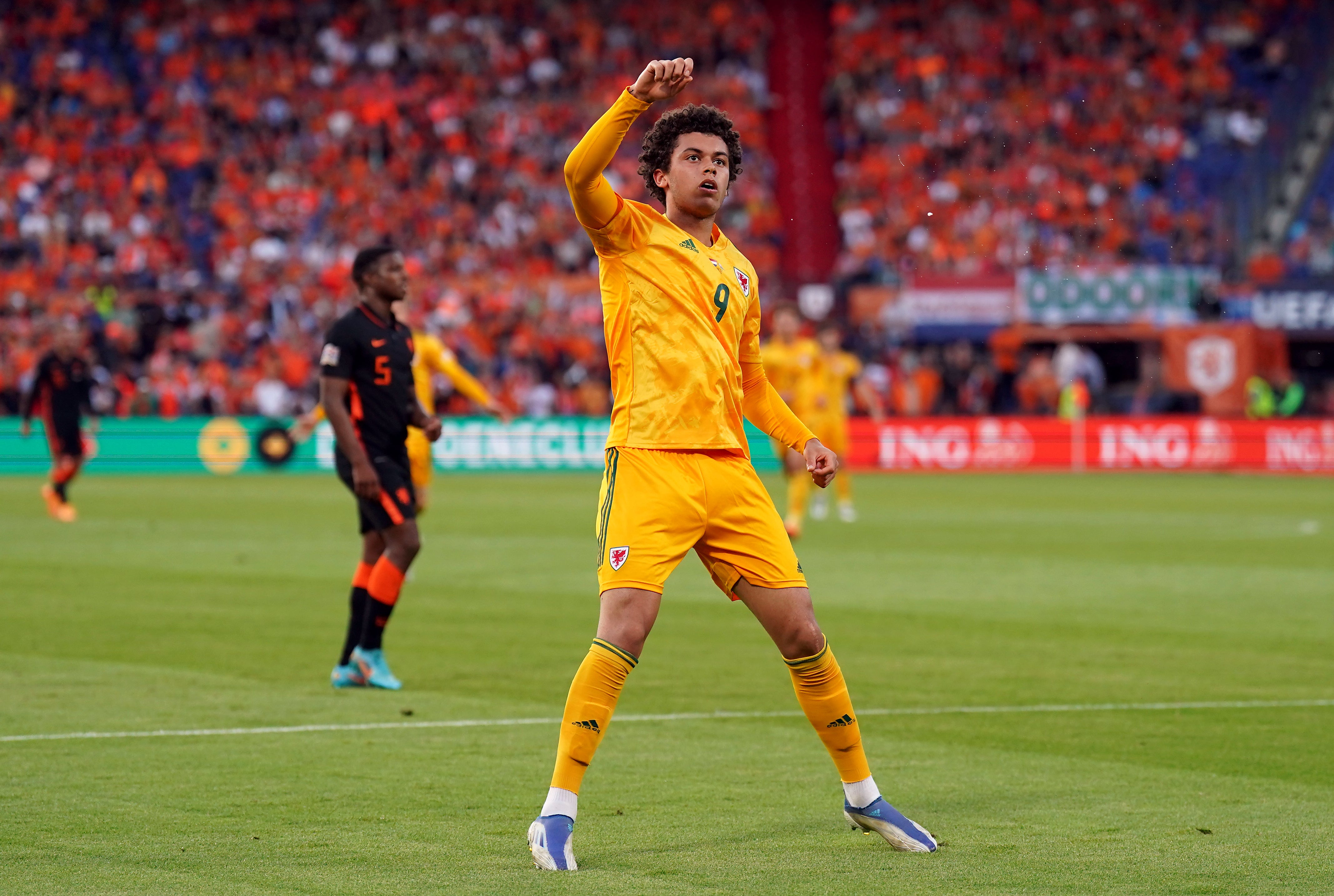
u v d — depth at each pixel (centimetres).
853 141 14025
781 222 13550
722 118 1714
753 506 1689
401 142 13200
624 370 1678
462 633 3462
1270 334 11438
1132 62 14175
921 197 13400
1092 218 13075
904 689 2755
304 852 1666
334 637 3375
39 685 2759
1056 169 13512
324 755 2188
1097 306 11506
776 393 1814
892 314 11569
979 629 3531
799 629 1677
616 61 14325
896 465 11325
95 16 13475
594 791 1980
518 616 3750
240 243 12119
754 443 11106
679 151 1697
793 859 1644
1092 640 3353
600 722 1636
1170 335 11450
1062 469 11269
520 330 11544
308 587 4291
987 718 2494
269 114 13188
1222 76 14062
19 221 11894
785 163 13950
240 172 12656
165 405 10656
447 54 13988
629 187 12638
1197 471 11100
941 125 13900
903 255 12925
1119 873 1584
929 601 4059
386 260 2856
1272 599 4112
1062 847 1695
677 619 3712
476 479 10212
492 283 11719
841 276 11831
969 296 11562
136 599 4012
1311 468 10925
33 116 12669
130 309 10888
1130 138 13712
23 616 3672
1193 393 11406
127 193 12250
